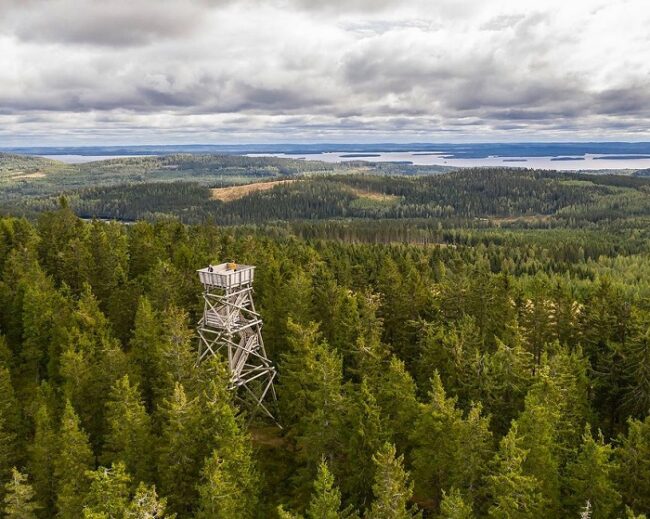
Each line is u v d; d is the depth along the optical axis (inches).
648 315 2050.9
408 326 2239.2
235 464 1291.8
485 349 2135.8
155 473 1411.2
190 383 1656.0
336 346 2116.1
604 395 1902.1
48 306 2171.5
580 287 4347.9
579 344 2000.5
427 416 1374.3
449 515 1095.6
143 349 1988.2
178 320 1895.9
